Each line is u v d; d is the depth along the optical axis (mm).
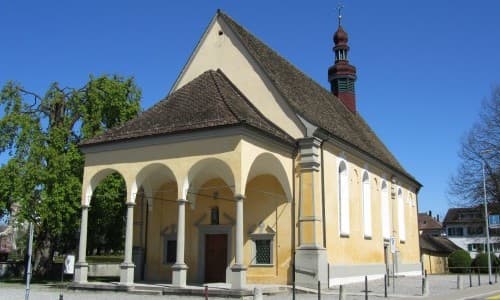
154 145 24812
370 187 35938
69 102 35094
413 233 48031
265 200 27672
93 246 38000
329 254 27516
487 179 52406
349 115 42469
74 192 31812
